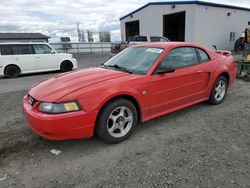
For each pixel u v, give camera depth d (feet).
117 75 11.41
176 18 73.15
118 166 9.10
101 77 11.16
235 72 17.76
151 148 10.43
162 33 71.56
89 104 9.73
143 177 8.36
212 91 15.53
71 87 10.12
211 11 64.95
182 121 13.47
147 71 11.80
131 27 88.74
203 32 64.44
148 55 12.91
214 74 15.17
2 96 20.83
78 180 8.32
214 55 15.89
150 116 12.12
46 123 9.25
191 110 15.29
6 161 9.62
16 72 33.96
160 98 12.23
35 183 8.22
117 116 10.79
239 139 11.16
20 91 23.08
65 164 9.36
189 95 13.85
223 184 7.89
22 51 34.30
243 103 16.78
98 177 8.46
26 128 12.95
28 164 9.39
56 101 9.36
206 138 11.29
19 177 8.57
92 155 9.99
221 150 10.13
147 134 11.87
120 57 14.16
